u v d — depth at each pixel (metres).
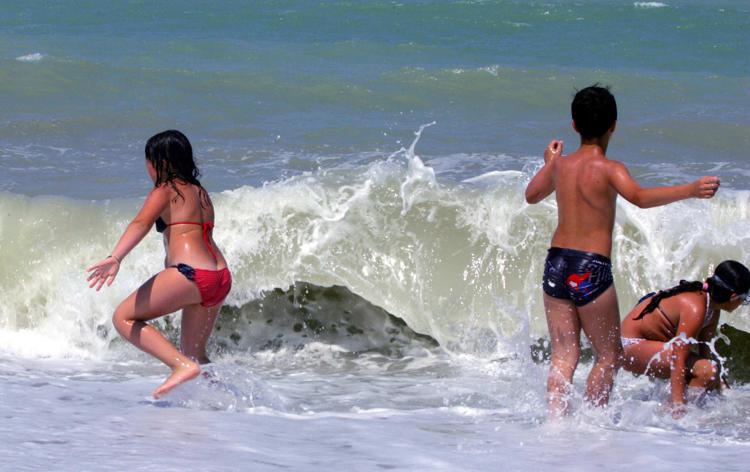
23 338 27.83
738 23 89.19
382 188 30.02
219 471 15.20
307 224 29.20
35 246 29.31
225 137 44.75
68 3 92.62
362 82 58.81
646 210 28.78
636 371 23.30
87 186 35.41
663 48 77.38
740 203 29.09
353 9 92.38
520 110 53.09
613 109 20.05
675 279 28.00
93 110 49.59
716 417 22.02
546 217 29.05
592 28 86.31
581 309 19.94
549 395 20.36
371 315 28.36
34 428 17.69
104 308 28.14
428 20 88.25
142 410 20.08
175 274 21.16
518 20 89.00
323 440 18.19
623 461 17.22
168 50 70.31
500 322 28.11
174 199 21.53
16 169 37.84
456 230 29.14
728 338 26.50
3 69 56.88
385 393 23.92
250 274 28.67
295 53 70.94
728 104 55.31
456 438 18.86
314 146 43.06
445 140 45.00
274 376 25.86
